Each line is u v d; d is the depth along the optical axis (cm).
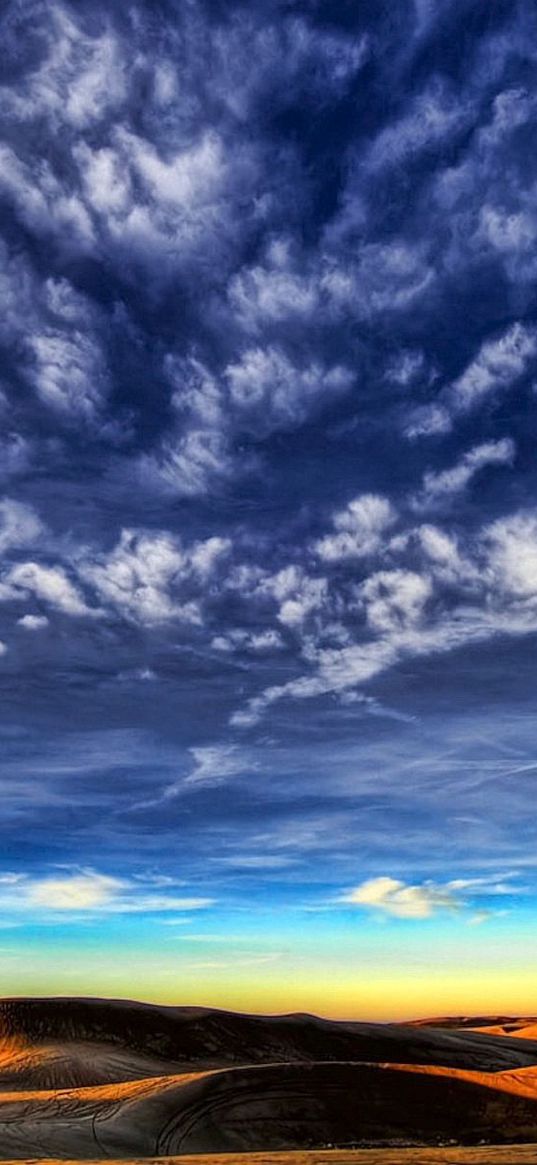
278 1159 2858
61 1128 3406
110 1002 8012
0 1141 3228
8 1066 6322
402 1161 2794
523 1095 4172
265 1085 3984
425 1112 3900
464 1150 3048
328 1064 4300
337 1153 2998
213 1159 2894
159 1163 2784
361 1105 3903
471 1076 4378
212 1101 3775
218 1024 7869
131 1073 6266
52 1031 7319
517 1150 3050
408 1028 8475
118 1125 3459
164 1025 7688
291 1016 8362
